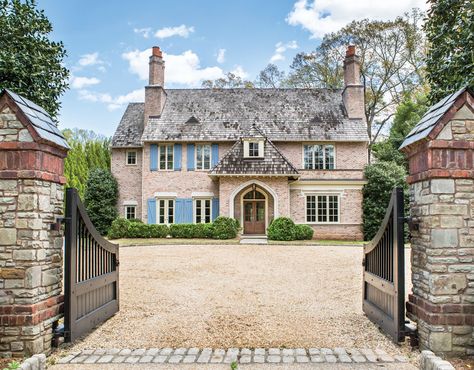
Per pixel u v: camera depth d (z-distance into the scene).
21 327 4.88
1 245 4.94
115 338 5.82
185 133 25.11
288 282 9.95
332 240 23.72
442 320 4.88
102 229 25.52
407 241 19.92
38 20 10.34
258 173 22.45
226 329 6.24
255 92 27.80
